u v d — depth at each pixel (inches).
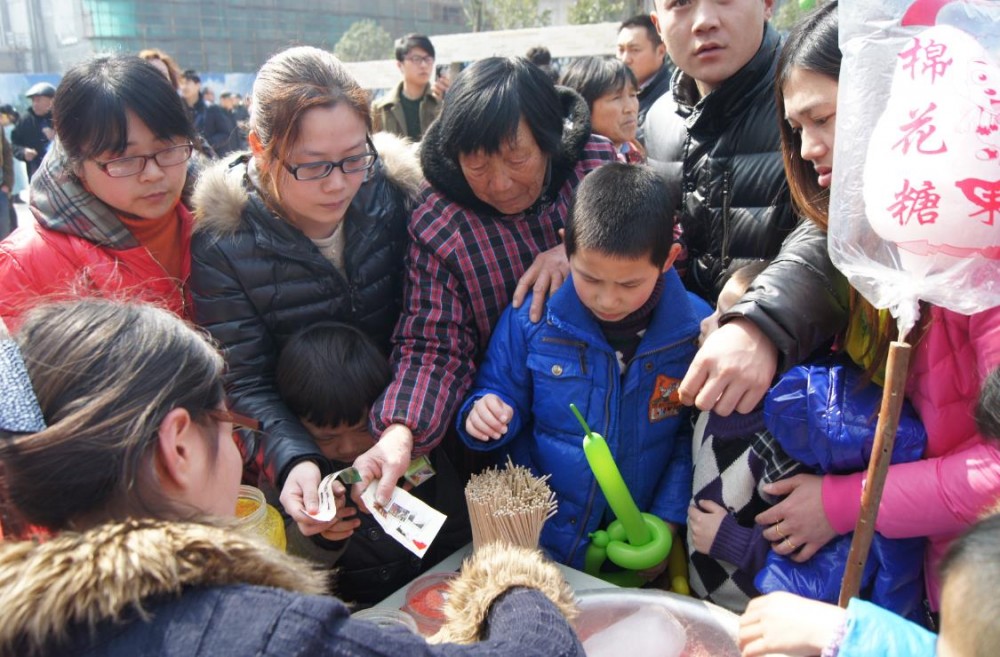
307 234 60.6
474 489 49.3
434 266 61.4
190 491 28.9
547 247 63.7
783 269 45.8
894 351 35.2
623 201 49.5
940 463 42.2
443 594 47.7
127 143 55.2
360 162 56.3
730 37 60.8
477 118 55.6
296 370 56.7
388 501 49.1
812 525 46.4
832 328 45.4
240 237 58.2
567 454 56.0
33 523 27.1
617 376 55.4
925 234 32.9
